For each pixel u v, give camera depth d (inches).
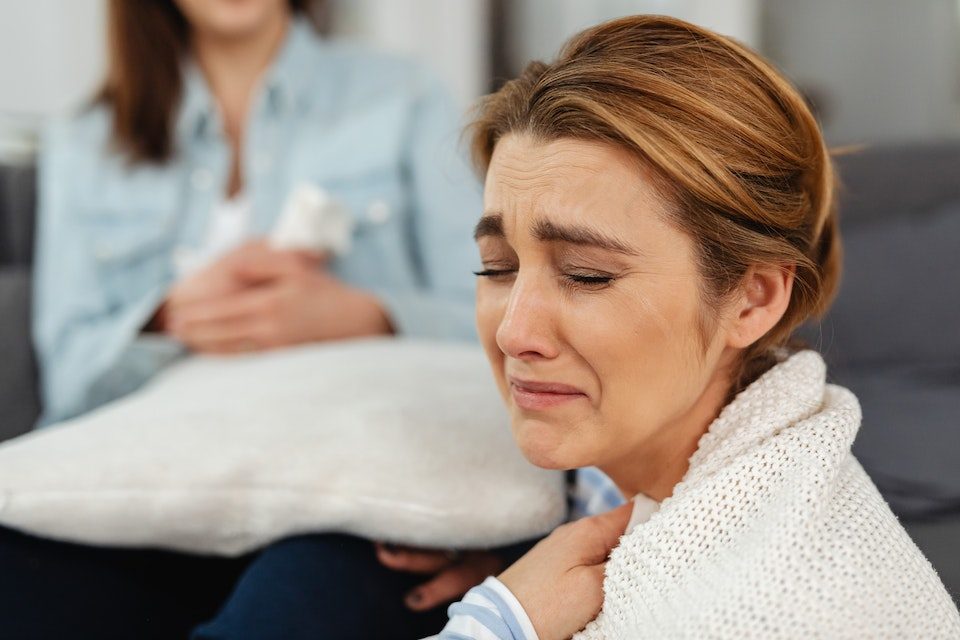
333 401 35.7
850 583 21.4
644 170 23.6
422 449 32.4
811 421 25.0
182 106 58.2
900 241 47.7
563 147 24.0
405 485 31.5
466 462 32.1
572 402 24.8
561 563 25.9
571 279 24.3
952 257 46.3
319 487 32.0
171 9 58.1
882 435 39.2
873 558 22.0
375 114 58.7
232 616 29.9
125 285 57.2
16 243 60.5
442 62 82.2
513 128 25.5
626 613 23.9
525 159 24.6
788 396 25.9
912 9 78.4
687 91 23.9
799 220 25.9
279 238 52.7
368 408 34.7
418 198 58.6
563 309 24.1
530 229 24.2
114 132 58.1
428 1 81.5
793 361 27.3
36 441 34.8
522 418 25.5
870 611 21.3
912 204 52.2
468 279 57.1
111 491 32.3
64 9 71.4
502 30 85.9
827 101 80.6
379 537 31.9
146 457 33.0
